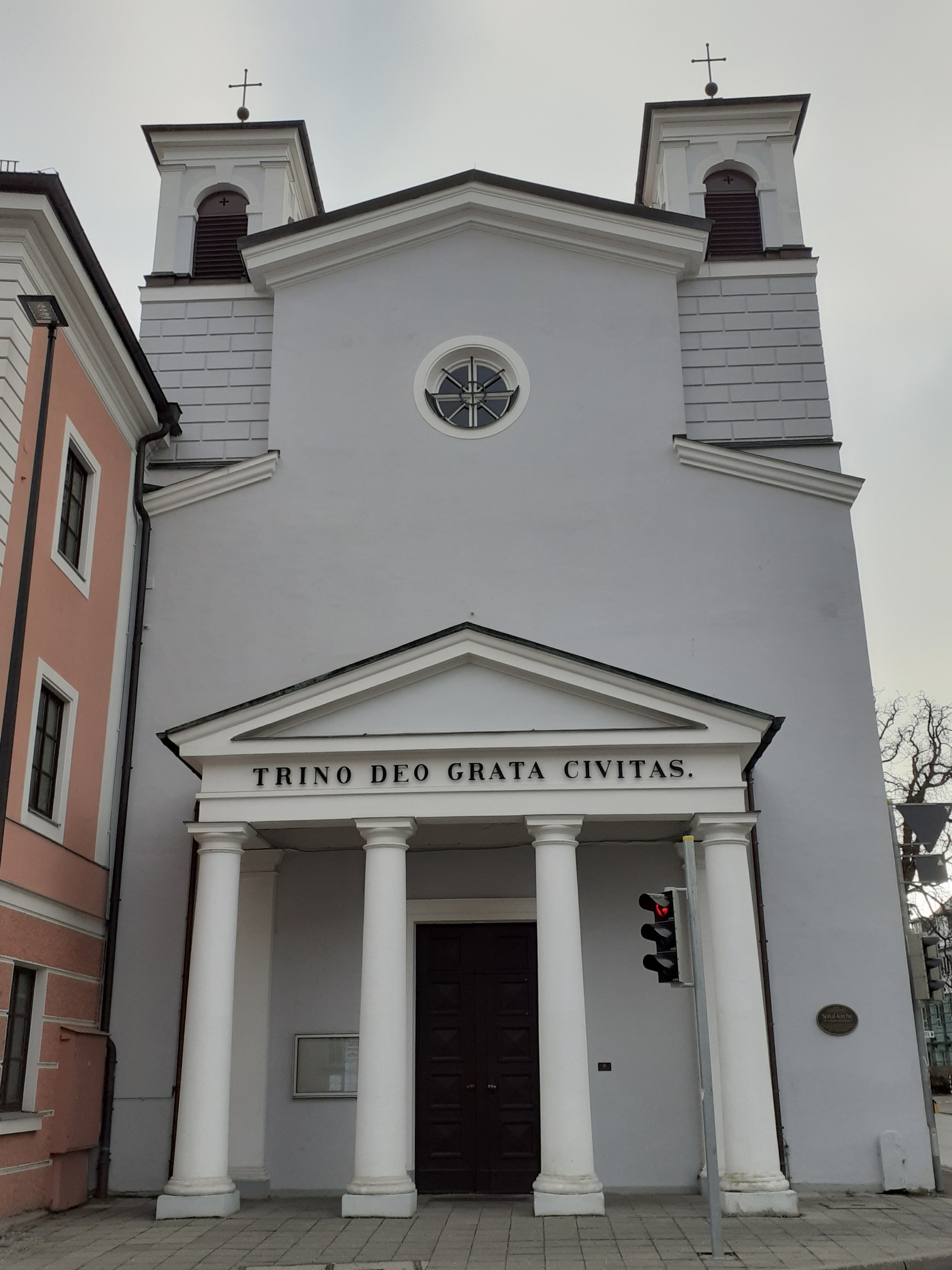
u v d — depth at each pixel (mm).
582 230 17891
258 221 19844
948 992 52250
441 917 15125
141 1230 11664
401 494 16859
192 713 16031
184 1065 12805
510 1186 14266
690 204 19688
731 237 19359
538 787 13086
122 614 16109
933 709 36000
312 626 16344
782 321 18281
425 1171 14352
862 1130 14070
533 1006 14930
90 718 14844
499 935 15203
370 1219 11930
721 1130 13719
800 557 16328
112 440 16047
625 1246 10531
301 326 17844
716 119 20125
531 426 17078
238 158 20266
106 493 15750
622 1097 14312
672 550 16438
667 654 15992
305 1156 14320
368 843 13180
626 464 16875
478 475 16891
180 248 19594
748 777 15203
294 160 20766
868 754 15461
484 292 17812
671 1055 14414
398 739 13195
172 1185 12422
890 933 14742
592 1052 14469
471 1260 10008
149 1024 14750
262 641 16312
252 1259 10203
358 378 17484
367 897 12984
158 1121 14391
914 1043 14328
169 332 18641
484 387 17516
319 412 17359
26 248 13141
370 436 17172
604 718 13352
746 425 17781
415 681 13578
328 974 14914
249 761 13391
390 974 12664
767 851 15125
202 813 13305
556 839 12953
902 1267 9734
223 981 12930
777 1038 14414
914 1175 13812
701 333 18234
